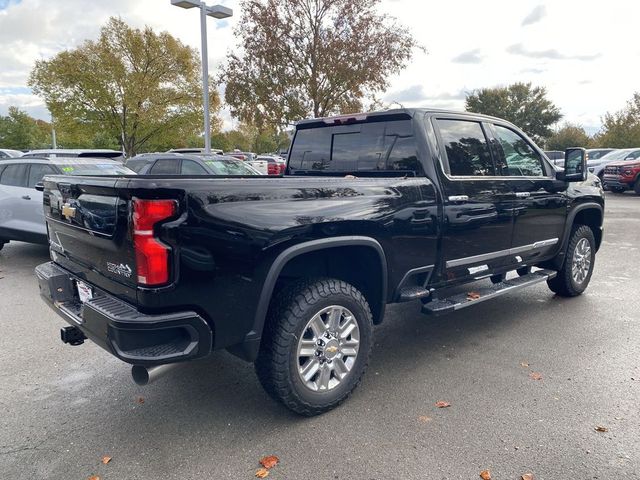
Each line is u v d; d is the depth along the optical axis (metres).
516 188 4.45
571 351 4.14
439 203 3.75
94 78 24.22
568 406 3.23
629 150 20.92
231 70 16.95
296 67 16.31
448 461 2.68
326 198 3.08
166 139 27.48
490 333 4.61
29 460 2.72
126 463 2.70
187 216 2.51
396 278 3.55
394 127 3.95
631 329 4.65
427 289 3.85
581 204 5.36
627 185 18.02
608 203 15.93
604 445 2.79
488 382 3.60
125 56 24.70
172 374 3.78
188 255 2.53
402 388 3.53
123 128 25.91
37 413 3.22
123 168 7.95
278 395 2.97
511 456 2.71
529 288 6.16
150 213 2.43
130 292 2.59
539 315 5.09
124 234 2.53
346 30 15.94
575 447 2.78
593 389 3.46
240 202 2.71
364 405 3.29
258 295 2.81
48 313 5.29
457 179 3.90
